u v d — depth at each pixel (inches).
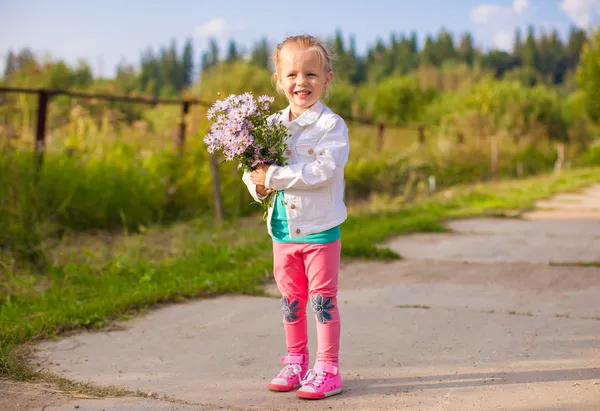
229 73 655.1
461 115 839.1
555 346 132.7
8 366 121.6
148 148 349.4
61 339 143.7
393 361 126.5
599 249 250.7
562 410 100.1
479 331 145.0
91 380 117.5
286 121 115.2
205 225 299.4
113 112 366.3
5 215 230.1
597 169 892.0
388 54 4881.9
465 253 249.4
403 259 239.3
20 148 273.1
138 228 290.0
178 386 114.9
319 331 113.2
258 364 127.0
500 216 365.4
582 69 991.0
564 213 379.2
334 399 108.2
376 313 162.7
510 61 5565.9
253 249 244.1
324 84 114.9
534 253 245.9
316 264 111.6
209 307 172.4
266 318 160.6
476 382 113.8
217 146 111.1
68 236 258.5
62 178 278.4
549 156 885.8
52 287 184.2
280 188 110.7
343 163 111.3
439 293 184.4
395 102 1117.7
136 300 170.9
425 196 479.5
